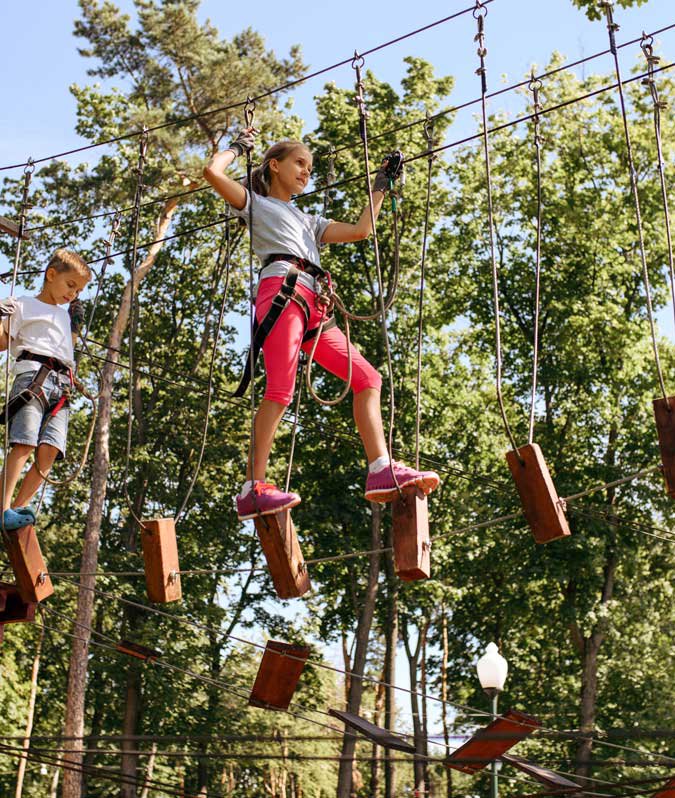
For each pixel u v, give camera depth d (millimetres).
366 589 28547
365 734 7215
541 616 25703
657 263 25828
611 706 25391
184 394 28328
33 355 5910
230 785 30906
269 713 29266
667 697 23484
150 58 23234
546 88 26719
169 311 30000
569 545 23875
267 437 4984
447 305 27625
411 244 26250
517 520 25672
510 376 28047
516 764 7746
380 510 26672
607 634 24375
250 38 24781
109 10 23141
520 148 26641
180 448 29141
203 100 23141
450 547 26312
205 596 27344
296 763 31391
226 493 28953
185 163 22625
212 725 26969
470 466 27172
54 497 28469
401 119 25922
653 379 25125
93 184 22547
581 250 25766
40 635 26266
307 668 29938
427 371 26531
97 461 22703
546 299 26562
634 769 22578
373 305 26375
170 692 25797
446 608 29438
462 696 28672
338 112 25891
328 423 27109
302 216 5434
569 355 24766
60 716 27812
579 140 26109
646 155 25578
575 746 23906
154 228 25297
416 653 31219
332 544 27297
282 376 4977
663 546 25109
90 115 26297
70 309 6395
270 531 4895
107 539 28641
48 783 27203
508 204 26594
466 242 27312
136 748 26500
